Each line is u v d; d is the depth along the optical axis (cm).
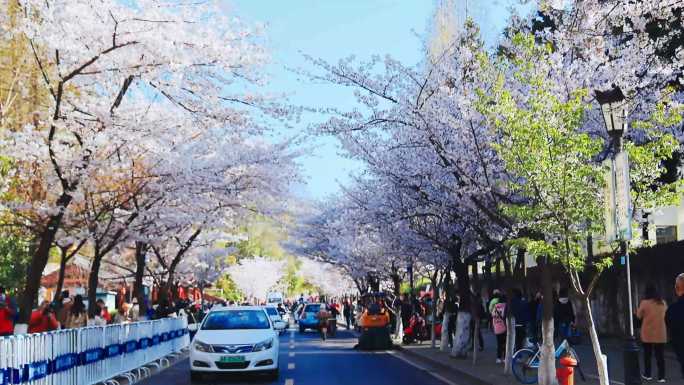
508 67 1702
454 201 2000
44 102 1988
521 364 1662
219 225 2855
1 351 1119
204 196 2461
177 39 1881
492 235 2020
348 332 4853
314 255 5156
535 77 1334
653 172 1241
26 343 1214
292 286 10838
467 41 1944
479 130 1783
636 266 2598
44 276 3956
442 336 2747
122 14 1786
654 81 1902
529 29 2077
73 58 1759
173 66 1827
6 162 2066
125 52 1891
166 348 2542
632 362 1190
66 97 1964
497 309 2156
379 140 2150
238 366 1745
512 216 1577
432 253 2630
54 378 1345
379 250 3578
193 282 5138
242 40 2006
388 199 2344
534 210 1266
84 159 1953
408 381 1791
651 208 1292
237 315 1919
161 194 2303
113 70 1889
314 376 1909
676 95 1950
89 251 4031
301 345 3350
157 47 1841
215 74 2028
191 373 1795
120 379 1883
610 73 1733
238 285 8106
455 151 1839
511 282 1886
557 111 1251
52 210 1831
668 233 2625
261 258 8138
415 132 2019
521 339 2114
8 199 2211
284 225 3103
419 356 2544
